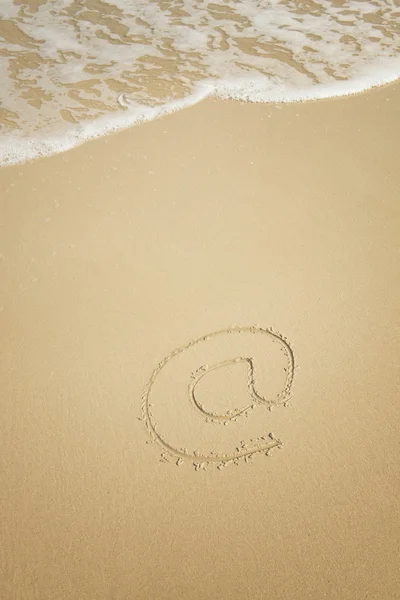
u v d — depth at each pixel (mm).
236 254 3684
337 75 5312
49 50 5867
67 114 5141
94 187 4344
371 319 3223
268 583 2355
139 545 2502
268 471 2664
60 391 3084
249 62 5578
